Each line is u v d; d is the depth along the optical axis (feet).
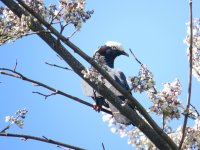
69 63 34.96
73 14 32.40
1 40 30.63
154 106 32.96
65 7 32.37
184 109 32.63
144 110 33.68
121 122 41.34
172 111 32.60
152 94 32.83
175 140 36.58
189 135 36.09
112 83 33.42
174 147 33.65
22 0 32.63
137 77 31.55
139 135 40.52
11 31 30.78
